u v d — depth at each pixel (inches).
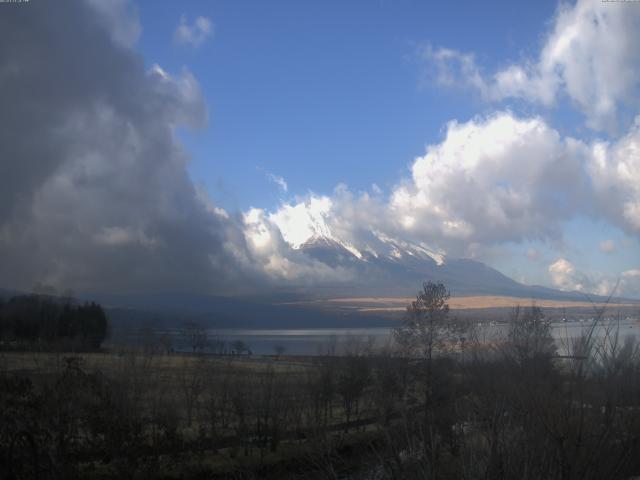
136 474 1494.8
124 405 1533.0
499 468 390.6
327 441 629.3
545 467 386.0
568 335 432.8
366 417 1656.0
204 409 2065.7
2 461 1069.8
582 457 383.6
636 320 421.7
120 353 2237.9
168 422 1697.8
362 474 490.6
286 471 1423.5
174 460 1600.6
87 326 3905.0
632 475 400.8
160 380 2142.0
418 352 1838.1
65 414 1270.9
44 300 4116.6
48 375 1488.7
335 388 2090.3
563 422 388.2
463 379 591.5
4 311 3659.0
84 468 1365.7
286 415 1887.3
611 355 406.9
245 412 1889.8
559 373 425.7
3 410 1119.6
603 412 398.0
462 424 488.7
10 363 1731.1
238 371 2524.6
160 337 3563.0
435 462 427.5
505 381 449.1
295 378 2427.4
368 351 2425.0
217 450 1760.6
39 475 1125.1
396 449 477.1
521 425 418.3
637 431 395.9
